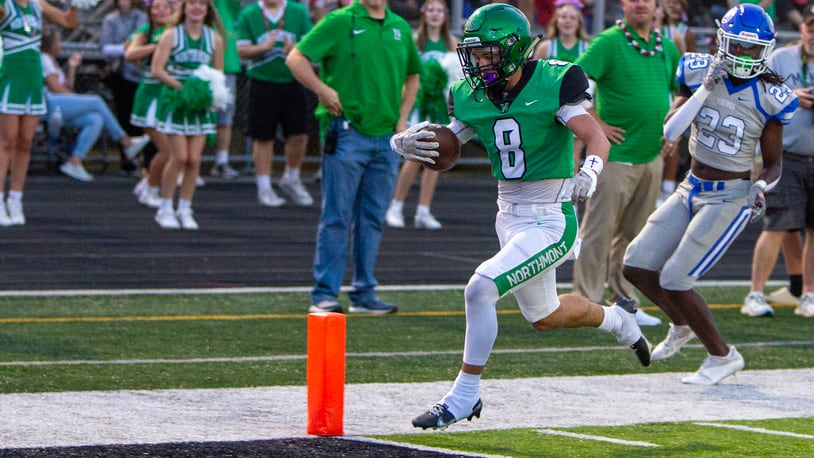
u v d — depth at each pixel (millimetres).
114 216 31828
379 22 20062
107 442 12188
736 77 15469
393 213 32156
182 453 11734
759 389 15961
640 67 20203
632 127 20297
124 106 39094
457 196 39094
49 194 35406
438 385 15656
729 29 15227
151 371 16141
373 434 12914
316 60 19750
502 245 13578
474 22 12727
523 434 13039
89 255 26250
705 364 16266
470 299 12820
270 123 34219
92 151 42344
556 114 12836
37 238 28094
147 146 35125
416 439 12695
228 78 38375
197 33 29031
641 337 14906
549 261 13062
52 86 37969
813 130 21078
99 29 42094
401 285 24266
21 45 28094
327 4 39000
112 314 20469
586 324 14305
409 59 20672
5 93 28328
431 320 20656
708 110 15734
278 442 12273
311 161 43375
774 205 21516
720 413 14453
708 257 15844
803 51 21266
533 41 13109
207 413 13727
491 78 12781
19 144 29438
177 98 28969
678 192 16375
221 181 39781
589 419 13930
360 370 16562
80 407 13891
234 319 20297
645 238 16406
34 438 12328
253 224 31422
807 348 18984
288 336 18953
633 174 20469
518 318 21234
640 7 19953
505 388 15625
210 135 29922
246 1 39375
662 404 14906
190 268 25250
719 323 21047
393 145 13516
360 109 19922
